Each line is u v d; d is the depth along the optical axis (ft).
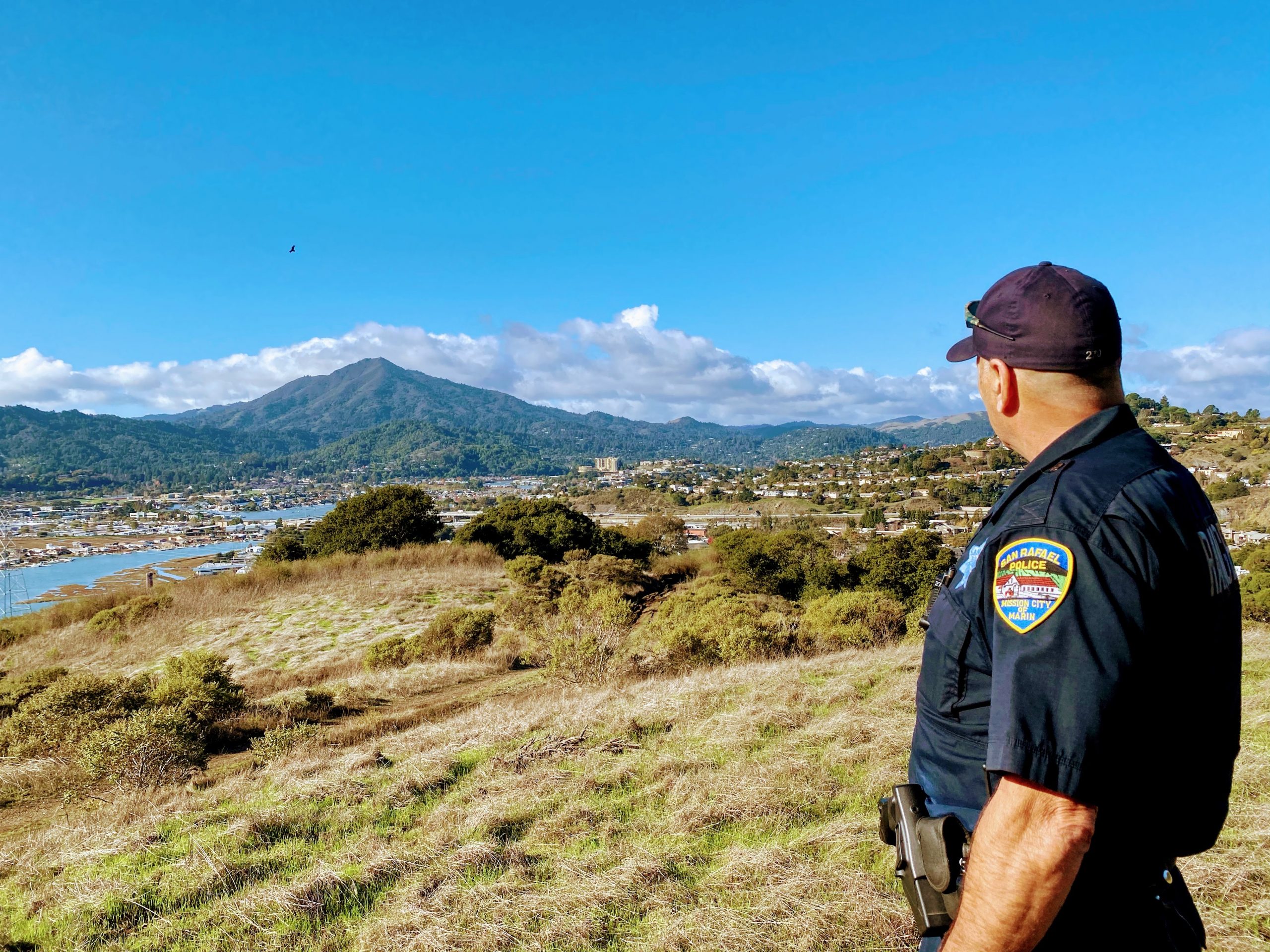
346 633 48.29
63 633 57.82
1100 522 2.72
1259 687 17.40
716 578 70.28
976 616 3.13
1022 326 3.20
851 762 14.65
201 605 58.29
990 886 2.68
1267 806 10.84
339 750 21.04
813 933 8.79
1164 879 3.14
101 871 12.15
